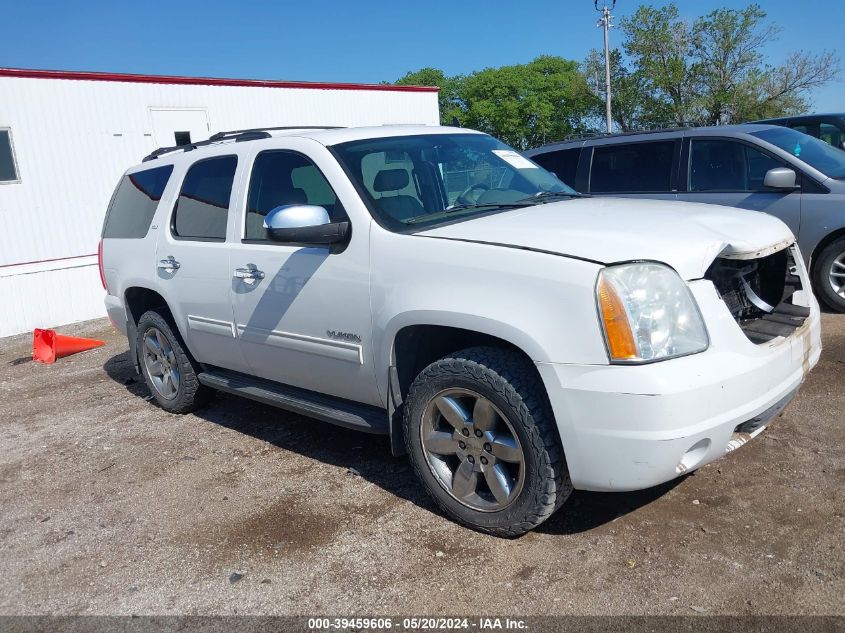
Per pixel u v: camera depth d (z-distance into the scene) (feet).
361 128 13.88
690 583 9.11
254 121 52.70
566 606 8.92
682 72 153.38
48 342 25.58
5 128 41.81
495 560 10.03
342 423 12.35
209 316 14.73
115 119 46.01
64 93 43.88
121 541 11.62
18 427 18.13
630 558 9.76
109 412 18.49
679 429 8.64
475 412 10.27
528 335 9.31
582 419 9.03
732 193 22.25
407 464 13.46
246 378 15.23
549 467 9.59
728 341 9.24
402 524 11.25
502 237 10.11
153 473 14.17
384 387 11.55
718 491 11.26
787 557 9.45
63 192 44.32
